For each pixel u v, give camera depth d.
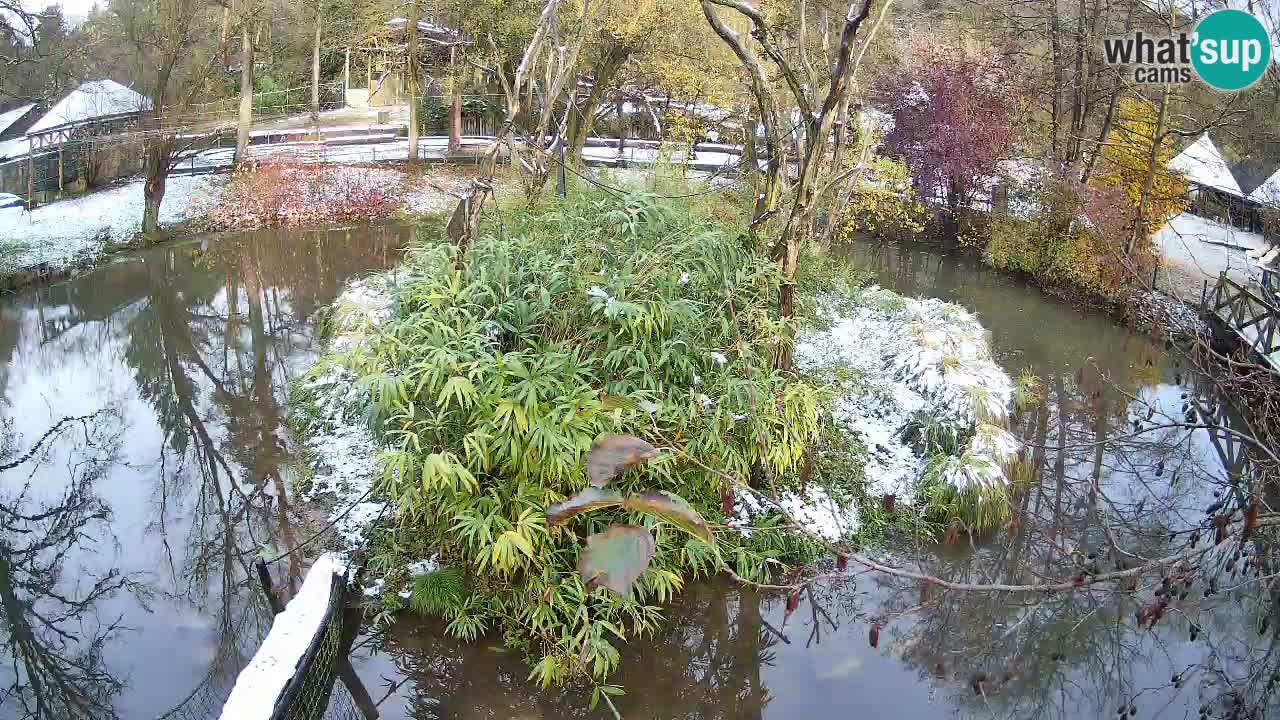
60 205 19.81
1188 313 11.19
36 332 14.27
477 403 6.65
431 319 7.24
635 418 6.73
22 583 8.41
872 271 17.56
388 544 8.08
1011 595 7.78
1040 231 17.03
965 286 16.86
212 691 7.06
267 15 23.50
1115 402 11.38
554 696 6.72
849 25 7.53
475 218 9.70
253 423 11.17
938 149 18.20
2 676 7.30
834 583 7.89
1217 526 4.38
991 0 20.58
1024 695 6.75
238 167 21.98
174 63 18.62
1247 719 5.94
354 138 25.98
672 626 7.39
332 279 16.55
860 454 9.38
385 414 7.48
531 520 6.63
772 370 8.43
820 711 6.67
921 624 7.58
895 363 10.60
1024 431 10.52
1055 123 18.23
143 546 8.95
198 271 17.05
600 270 7.78
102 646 7.60
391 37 25.77
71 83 22.02
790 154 11.30
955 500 8.55
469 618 7.10
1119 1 16.66
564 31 16.53
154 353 13.55
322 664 6.54
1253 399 7.12
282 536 8.57
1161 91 15.72
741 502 8.32
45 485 10.10
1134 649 7.13
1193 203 18.45
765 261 8.55
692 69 17.59
